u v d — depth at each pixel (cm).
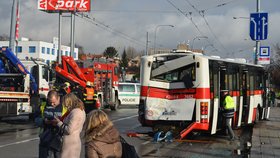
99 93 2806
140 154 1190
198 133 1585
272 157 1114
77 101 688
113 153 557
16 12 2598
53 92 779
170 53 1522
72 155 662
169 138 1464
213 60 1509
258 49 2717
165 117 1501
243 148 1337
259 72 2155
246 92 1891
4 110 1888
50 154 780
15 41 2803
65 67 2591
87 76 2730
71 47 4225
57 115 768
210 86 1473
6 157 1084
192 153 1226
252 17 2664
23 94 2006
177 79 1491
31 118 2209
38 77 2233
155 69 1528
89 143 557
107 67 2961
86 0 4697
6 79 2070
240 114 1791
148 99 1529
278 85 7000
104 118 568
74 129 666
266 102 2334
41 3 4706
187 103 1467
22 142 1366
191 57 1466
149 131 1750
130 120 2273
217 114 1537
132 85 3291
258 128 1902
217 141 1504
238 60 1939
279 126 2005
